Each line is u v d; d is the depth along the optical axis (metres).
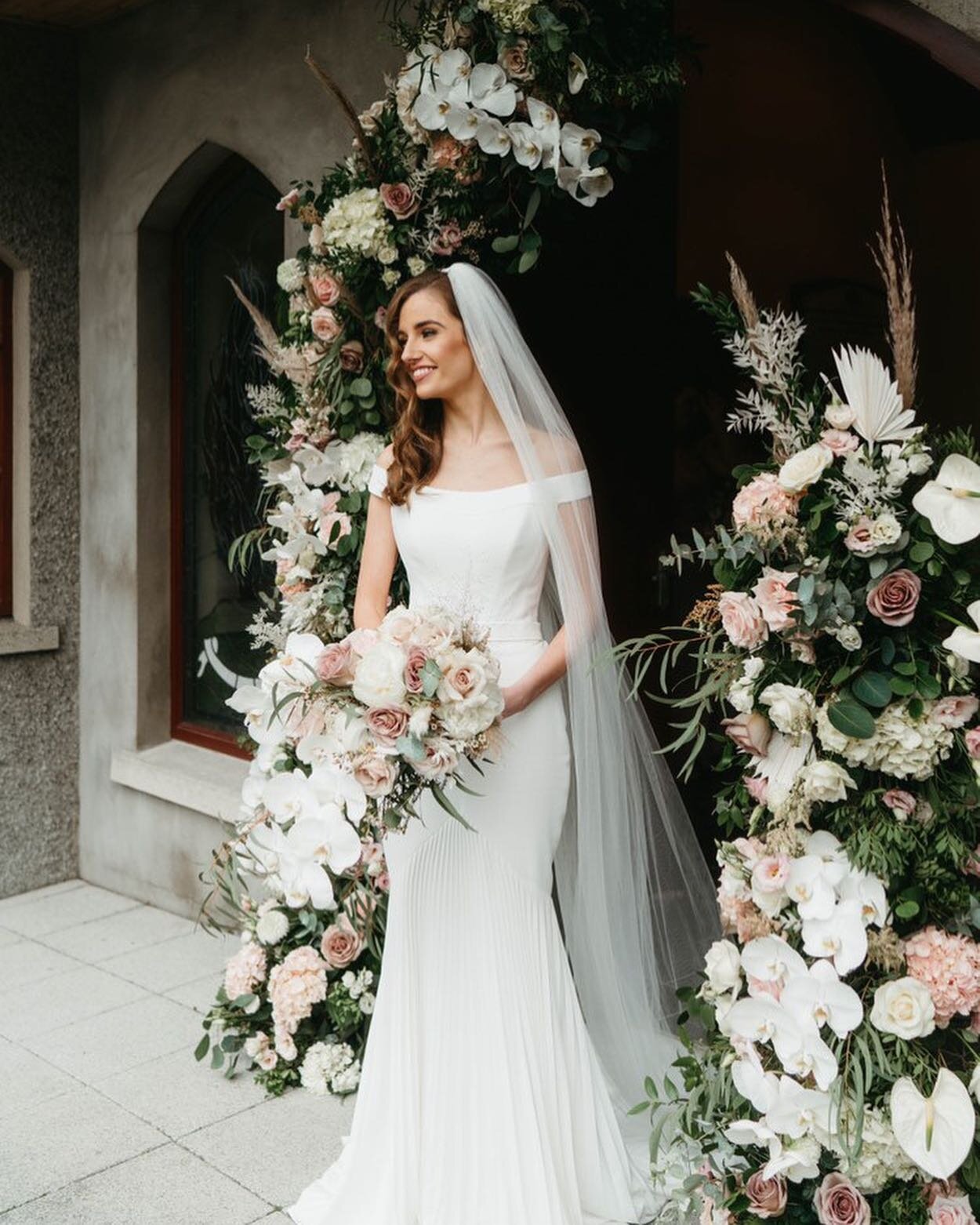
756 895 2.44
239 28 4.41
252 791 3.55
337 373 3.41
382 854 3.41
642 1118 3.12
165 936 4.78
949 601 2.35
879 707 2.34
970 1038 2.36
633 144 3.24
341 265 3.37
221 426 4.95
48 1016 4.05
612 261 4.14
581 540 2.87
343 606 3.47
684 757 4.86
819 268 6.44
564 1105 2.83
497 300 2.87
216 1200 2.97
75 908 5.12
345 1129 3.32
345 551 3.40
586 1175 2.87
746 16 5.84
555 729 2.89
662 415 4.45
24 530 5.28
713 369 5.56
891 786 2.41
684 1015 2.76
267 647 4.80
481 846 2.81
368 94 3.96
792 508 2.41
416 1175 2.81
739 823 2.58
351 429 3.47
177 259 5.07
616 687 2.94
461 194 3.25
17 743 5.29
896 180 6.90
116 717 5.25
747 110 5.92
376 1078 2.87
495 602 2.85
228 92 4.46
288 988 3.50
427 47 3.15
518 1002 2.80
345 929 3.56
